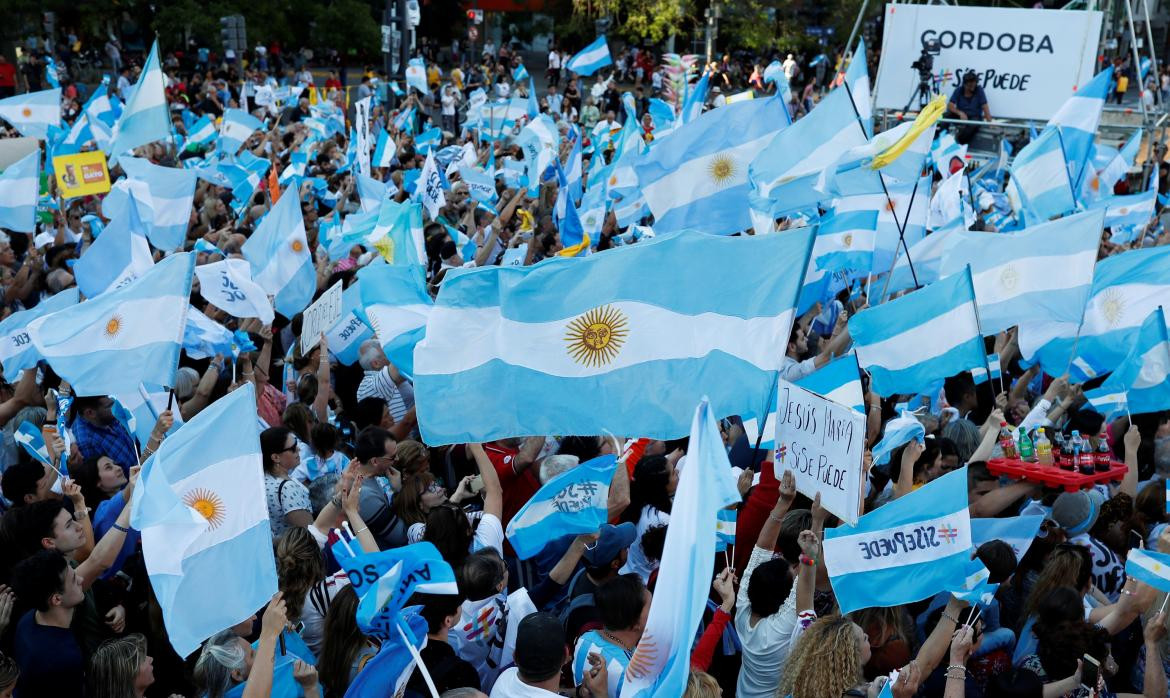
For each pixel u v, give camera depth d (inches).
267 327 366.0
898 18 835.4
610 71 1827.0
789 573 215.9
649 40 1856.5
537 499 235.5
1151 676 223.8
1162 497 290.7
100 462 271.4
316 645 227.8
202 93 1232.2
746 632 218.4
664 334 252.8
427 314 336.2
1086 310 384.5
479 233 551.2
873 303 449.7
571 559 234.8
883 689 197.2
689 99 652.7
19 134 788.0
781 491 233.8
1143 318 377.7
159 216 495.2
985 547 241.3
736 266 249.8
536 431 255.1
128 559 246.7
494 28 2162.9
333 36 1798.7
